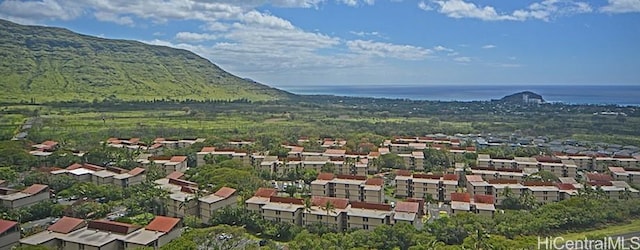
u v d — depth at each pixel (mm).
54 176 188875
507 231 126062
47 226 138750
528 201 161500
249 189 171750
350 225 137125
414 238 118000
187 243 113188
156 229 126875
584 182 181500
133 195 169500
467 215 130750
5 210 149125
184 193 160125
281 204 145750
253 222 141875
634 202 146375
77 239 120812
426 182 180875
